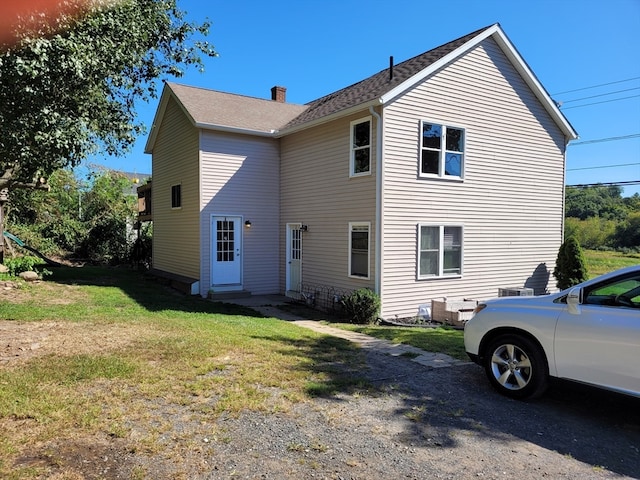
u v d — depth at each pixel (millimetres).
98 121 6996
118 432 3328
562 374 4070
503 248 11828
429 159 10453
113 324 7352
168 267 14852
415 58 12094
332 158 11109
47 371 4617
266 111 14586
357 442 3355
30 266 13719
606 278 3955
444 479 2859
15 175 7414
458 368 5586
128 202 23703
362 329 8547
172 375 4680
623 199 34844
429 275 10469
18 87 5188
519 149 12070
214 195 12430
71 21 5355
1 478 2627
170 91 14086
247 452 3121
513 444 3410
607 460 3178
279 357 5645
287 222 13008
